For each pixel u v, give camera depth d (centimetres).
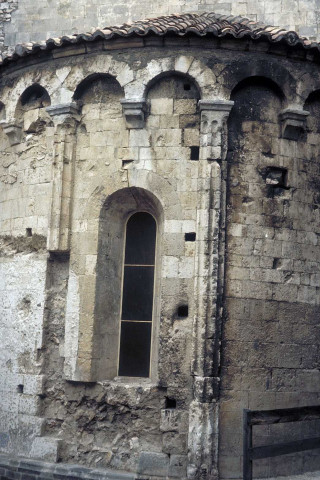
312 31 2019
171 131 1622
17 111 1777
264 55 1634
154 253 1673
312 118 1700
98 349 1611
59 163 1664
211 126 1584
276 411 1341
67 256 1667
